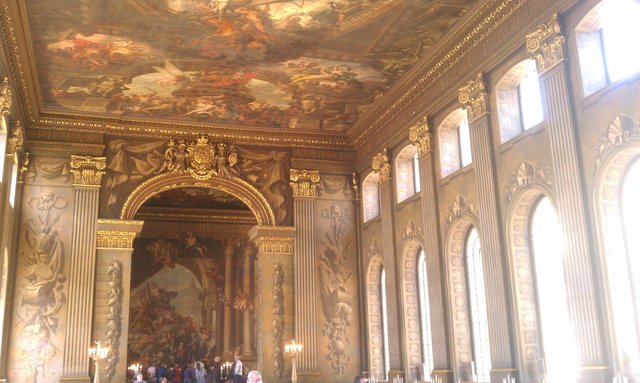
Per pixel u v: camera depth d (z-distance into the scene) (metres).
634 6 12.62
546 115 14.19
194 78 20.00
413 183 21.55
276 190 23.84
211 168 23.30
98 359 19.12
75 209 21.45
